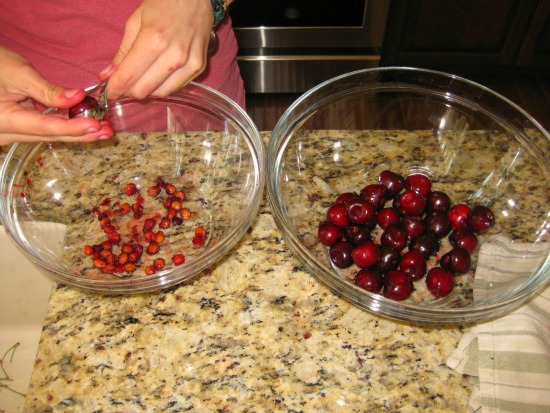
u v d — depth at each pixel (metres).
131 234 1.15
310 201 1.18
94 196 1.21
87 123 0.94
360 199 1.08
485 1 2.70
